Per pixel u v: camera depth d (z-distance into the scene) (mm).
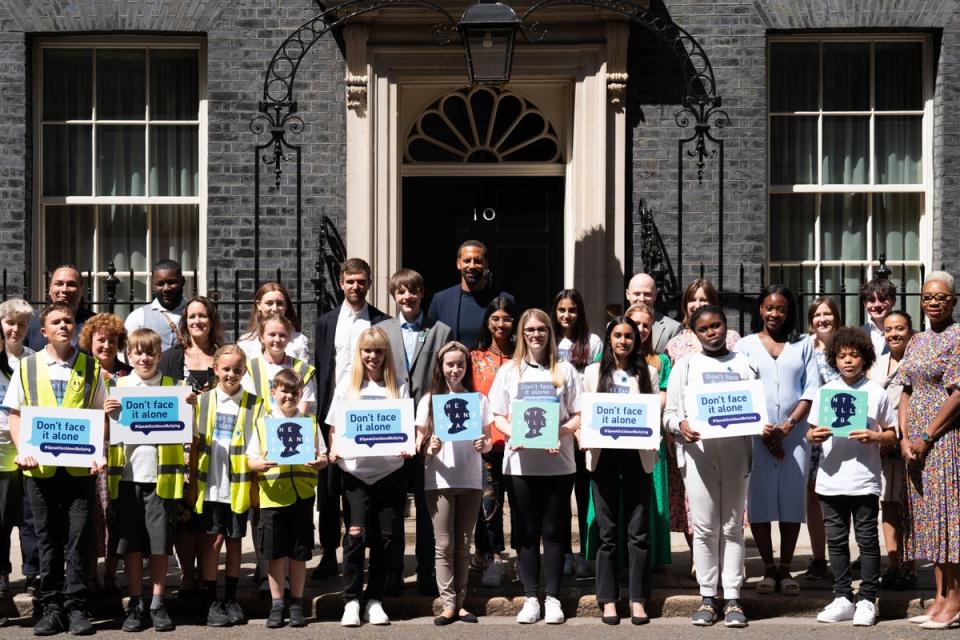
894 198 9945
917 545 6852
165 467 6777
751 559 8133
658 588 7316
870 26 9602
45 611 6742
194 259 9945
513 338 7695
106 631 6734
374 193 9562
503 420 7078
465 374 7027
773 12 9594
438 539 6930
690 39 9086
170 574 7781
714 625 6867
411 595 7223
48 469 6742
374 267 9562
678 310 9445
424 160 9930
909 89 9914
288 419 6781
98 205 9922
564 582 7449
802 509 7281
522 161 9922
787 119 9938
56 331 6836
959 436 6758
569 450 7039
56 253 9922
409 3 8789
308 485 6836
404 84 9719
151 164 9945
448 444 6934
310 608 7090
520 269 9953
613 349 7148
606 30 9438
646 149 9578
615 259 9508
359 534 6871
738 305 9555
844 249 9945
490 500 7551
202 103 9844
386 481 6973
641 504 6988
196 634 6645
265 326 7125
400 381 7117
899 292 9875
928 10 9609
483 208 9945
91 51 9898
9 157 9609
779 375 7395
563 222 9938
